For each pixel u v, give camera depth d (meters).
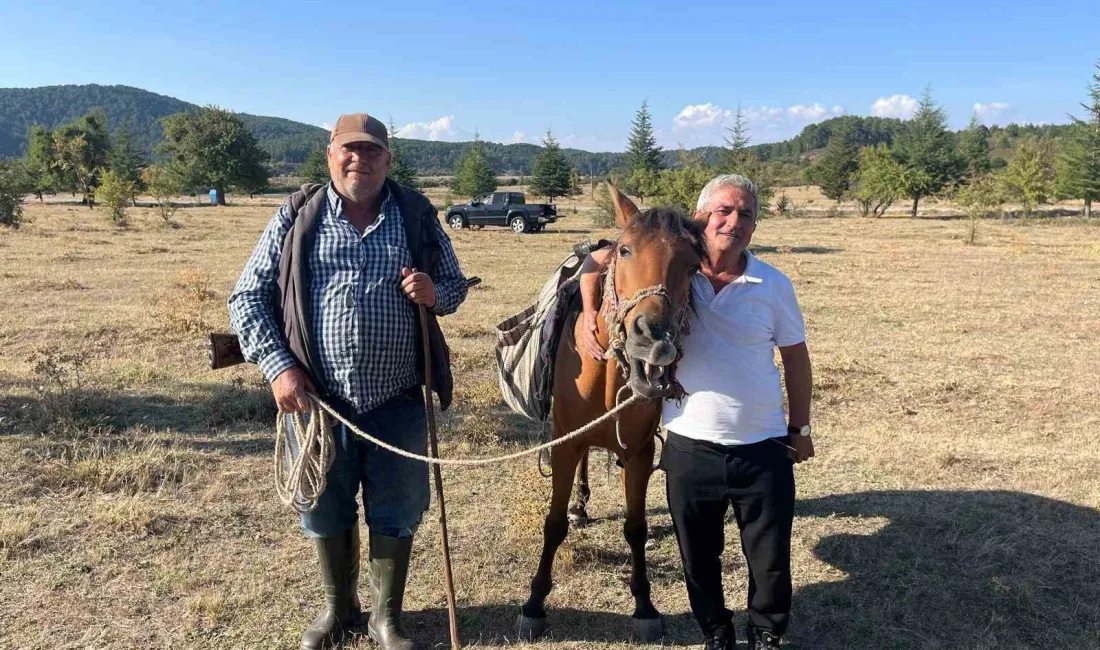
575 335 3.21
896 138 49.53
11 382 6.81
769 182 29.41
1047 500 4.89
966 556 4.19
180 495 4.75
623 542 4.41
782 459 2.95
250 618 3.50
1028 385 7.65
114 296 11.79
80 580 3.75
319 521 3.18
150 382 7.06
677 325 2.61
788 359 3.03
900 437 6.19
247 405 6.32
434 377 3.22
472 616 3.61
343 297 2.88
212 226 28.77
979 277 15.73
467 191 50.12
